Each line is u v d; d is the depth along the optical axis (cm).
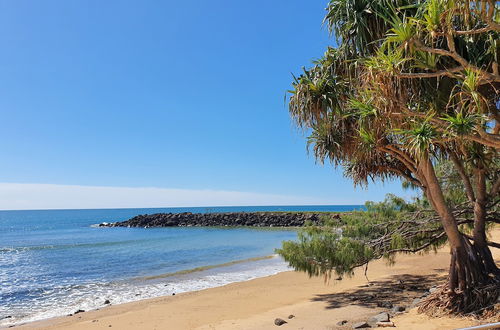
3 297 1455
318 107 681
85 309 1245
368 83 573
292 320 852
